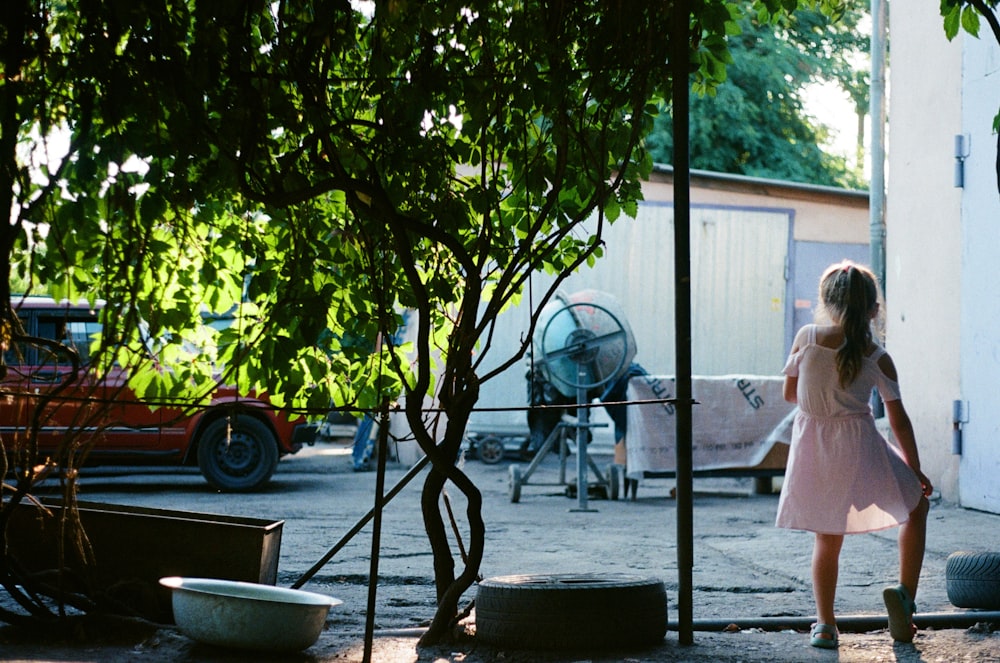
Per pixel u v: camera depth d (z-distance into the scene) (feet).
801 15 92.73
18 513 15.81
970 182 32.55
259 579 15.65
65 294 15.65
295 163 15.64
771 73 90.68
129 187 14.75
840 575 22.17
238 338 16.20
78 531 14.76
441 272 16.66
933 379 34.50
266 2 14.52
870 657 14.48
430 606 18.80
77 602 15.24
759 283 57.31
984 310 31.81
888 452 15.34
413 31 14.42
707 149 89.15
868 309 15.47
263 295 16.44
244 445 39.42
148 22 13.82
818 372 15.35
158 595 15.60
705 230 56.95
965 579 17.71
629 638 14.85
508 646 14.74
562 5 14.60
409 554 24.56
